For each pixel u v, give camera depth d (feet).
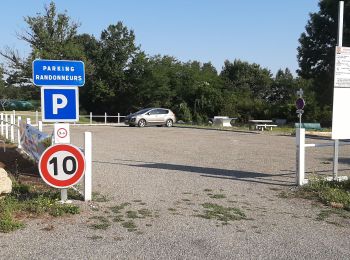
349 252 18.17
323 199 27.20
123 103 201.36
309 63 136.46
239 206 25.49
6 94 224.33
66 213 22.59
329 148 58.49
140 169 37.70
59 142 24.43
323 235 20.43
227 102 164.04
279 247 18.61
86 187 25.27
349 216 23.89
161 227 20.99
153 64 196.44
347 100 31.45
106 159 44.01
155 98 186.09
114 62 203.31
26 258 16.78
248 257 17.38
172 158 45.93
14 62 193.98
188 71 183.42
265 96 255.09
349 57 31.22
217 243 18.92
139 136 77.30
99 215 22.62
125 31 206.18
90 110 208.95
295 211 24.73
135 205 24.91
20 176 32.12
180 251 17.84
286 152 53.31
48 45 192.75
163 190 29.09
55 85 24.47
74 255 17.15
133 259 16.89
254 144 64.18
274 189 30.35
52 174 23.56
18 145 50.75
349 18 120.57
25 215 22.00
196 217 22.88
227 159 45.83
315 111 145.89
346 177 32.86
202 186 30.81
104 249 17.88
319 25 131.95
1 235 19.26
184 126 116.16
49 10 197.57
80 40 217.15
